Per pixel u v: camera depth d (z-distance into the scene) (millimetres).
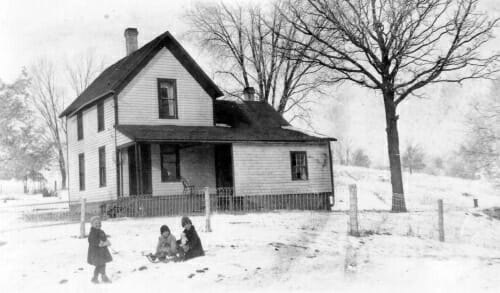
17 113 51812
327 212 25859
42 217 27062
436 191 34688
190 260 13406
